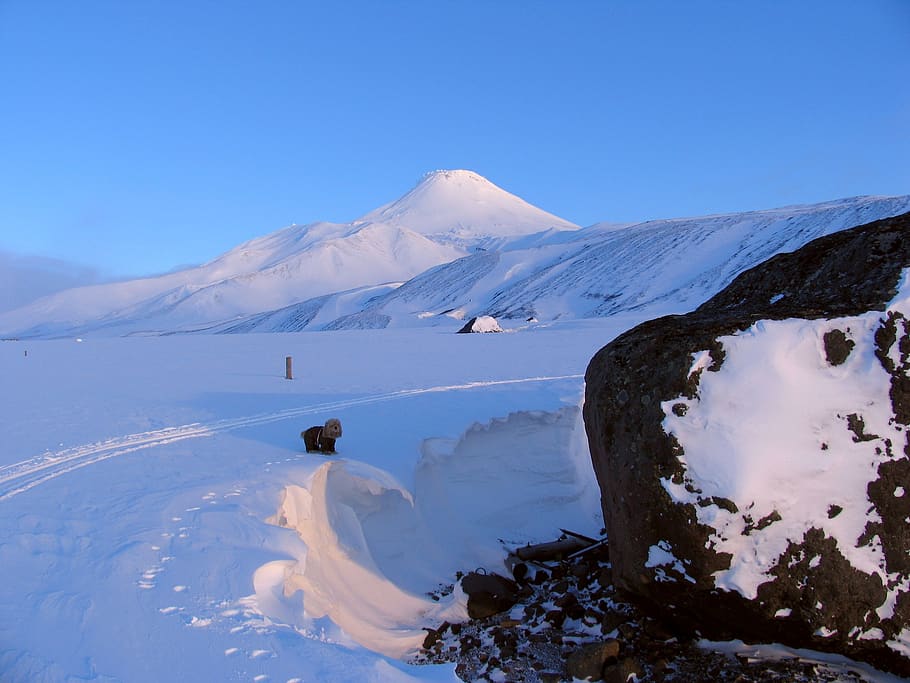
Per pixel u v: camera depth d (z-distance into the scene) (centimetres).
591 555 973
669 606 645
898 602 565
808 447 579
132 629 558
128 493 914
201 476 995
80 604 596
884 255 678
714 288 10744
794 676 602
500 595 890
